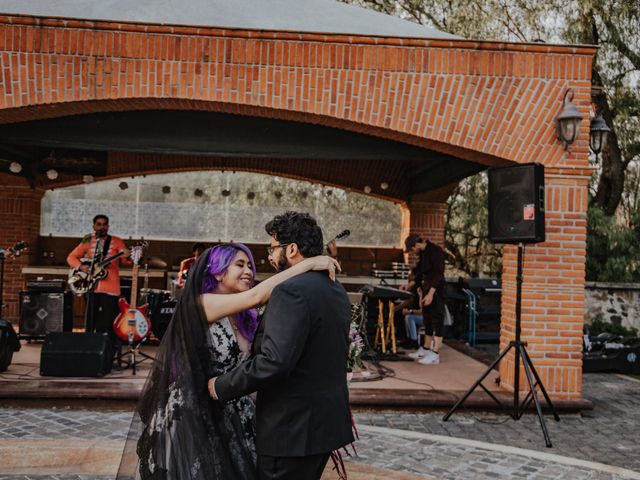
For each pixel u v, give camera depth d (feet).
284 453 8.57
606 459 18.25
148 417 9.35
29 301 32.45
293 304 8.57
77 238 43.86
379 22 25.02
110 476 14.90
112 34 22.00
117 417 20.81
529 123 23.32
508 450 18.43
